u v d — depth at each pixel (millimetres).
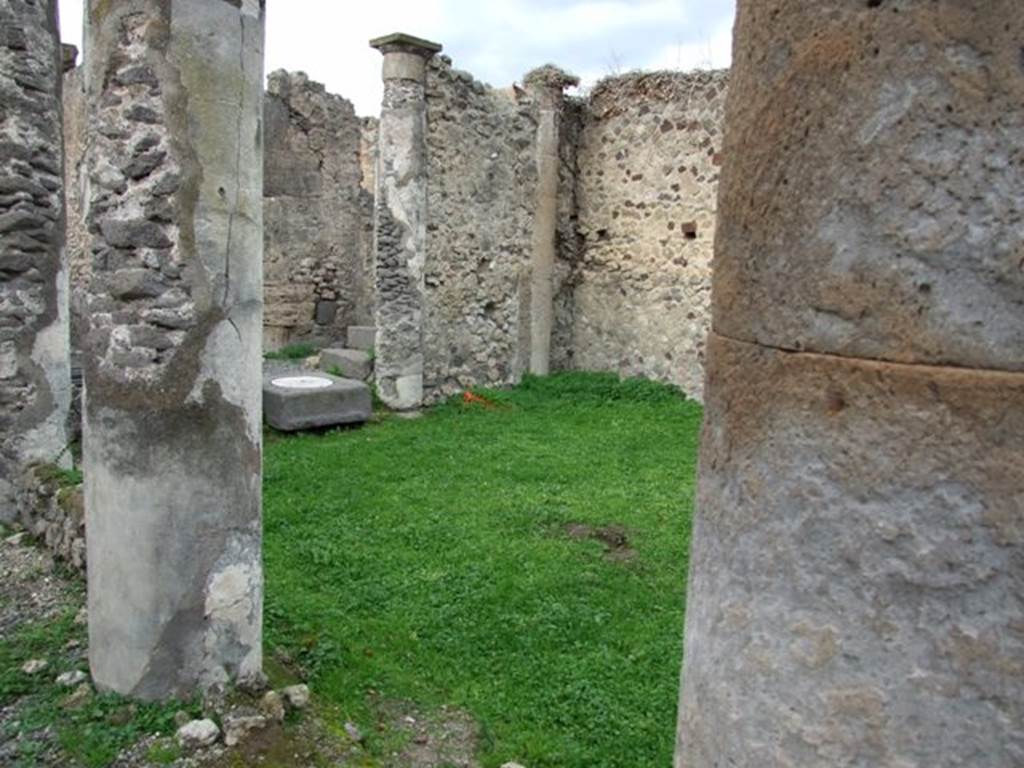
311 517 5590
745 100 1233
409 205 9109
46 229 5363
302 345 13500
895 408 1055
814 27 1105
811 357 1125
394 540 5211
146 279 3021
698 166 10023
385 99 9008
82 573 4395
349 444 7676
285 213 13367
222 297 3121
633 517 5754
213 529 3176
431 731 3238
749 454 1213
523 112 10352
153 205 3004
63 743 2941
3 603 4148
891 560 1062
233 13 3055
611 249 11047
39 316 5367
